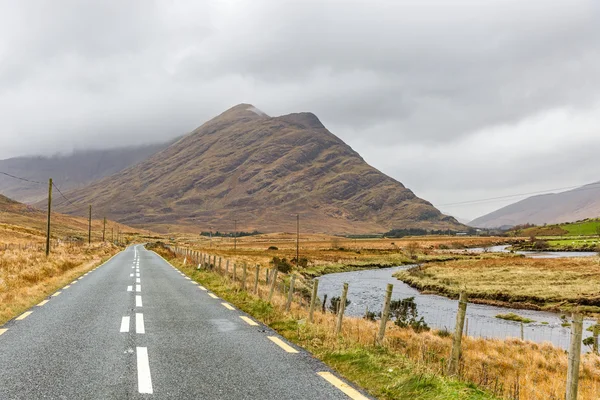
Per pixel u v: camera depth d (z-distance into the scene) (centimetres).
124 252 7219
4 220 18812
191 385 611
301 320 1162
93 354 778
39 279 2117
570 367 543
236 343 883
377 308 3700
